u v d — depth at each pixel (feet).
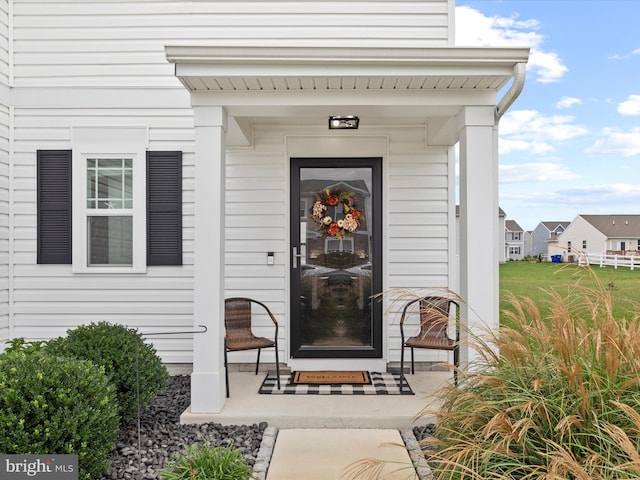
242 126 14.08
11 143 15.94
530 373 7.29
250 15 15.75
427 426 11.00
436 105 11.56
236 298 15.44
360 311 15.94
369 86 11.41
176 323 15.93
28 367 7.91
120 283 15.94
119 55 15.92
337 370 15.70
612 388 6.55
